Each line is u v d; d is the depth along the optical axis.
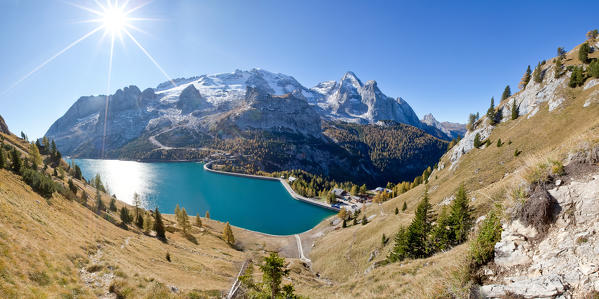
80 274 21.66
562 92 75.31
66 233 29.91
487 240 8.20
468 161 91.62
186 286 27.19
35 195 45.91
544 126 72.38
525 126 80.62
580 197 6.80
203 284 30.91
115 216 76.38
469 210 37.97
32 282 16.39
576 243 6.27
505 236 7.89
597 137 7.43
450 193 74.00
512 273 7.05
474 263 8.27
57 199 52.00
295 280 42.47
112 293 20.23
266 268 19.98
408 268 20.17
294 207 179.00
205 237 86.88
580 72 72.69
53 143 143.62
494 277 7.40
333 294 23.56
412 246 34.91
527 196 7.95
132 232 61.66
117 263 26.19
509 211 8.25
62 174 100.50
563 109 71.06
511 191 8.54
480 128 107.38
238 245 94.31
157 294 21.42
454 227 33.28
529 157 8.87
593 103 62.69
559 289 5.81
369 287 20.48
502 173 67.00
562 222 6.86
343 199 189.88
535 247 7.05
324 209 175.00
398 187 155.12
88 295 18.58
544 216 7.19
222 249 78.56
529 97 91.06
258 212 167.62
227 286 31.92
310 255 82.44
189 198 196.38
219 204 184.25
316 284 45.41
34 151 109.31
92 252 28.25
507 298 6.51
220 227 112.19
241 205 182.75
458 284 8.03
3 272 15.25
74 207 55.22
